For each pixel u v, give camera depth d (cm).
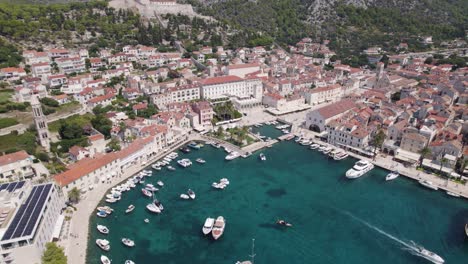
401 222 12538
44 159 15525
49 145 16812
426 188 14750
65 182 13062
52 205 11431
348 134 18375
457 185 14612
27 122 18550
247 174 16125
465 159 15288
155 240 11544
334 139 19150
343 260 10706
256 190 14712
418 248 11119
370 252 11044
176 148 18688
